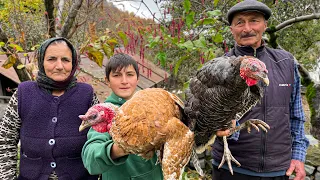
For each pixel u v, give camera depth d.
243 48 2.27
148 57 4.95
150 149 1.35
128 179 1.76
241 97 1.31
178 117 1.40
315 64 7.35
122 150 1.38
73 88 1.99
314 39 6.90
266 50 2.30
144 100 1.33
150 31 3.02
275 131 2.15
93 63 4.26
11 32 3.80
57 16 3.22
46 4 2.94
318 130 4.20
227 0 3.48
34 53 3.12
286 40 6.90
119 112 1.34
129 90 1.92
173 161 1.28
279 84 2.16
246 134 2.15
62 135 1.88
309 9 4.36
